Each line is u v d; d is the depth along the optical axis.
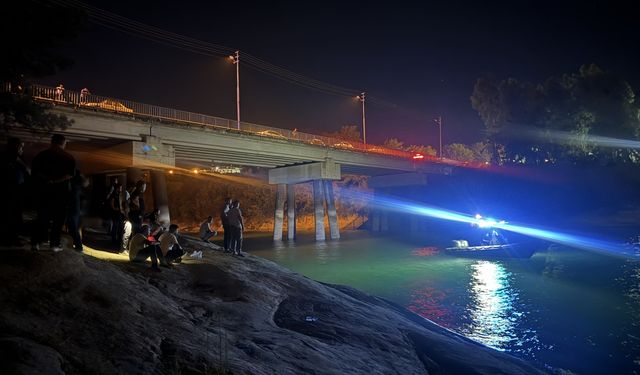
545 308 17.41
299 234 68.56
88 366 4.76
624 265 26.98
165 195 39.88
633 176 49.56
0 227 8.06
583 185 50.88
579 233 43.91
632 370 10.84
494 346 12.78
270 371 6.01
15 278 6.19
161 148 38.34
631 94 48.97
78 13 12.43
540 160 52.88
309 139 54.25
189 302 9.12
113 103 35.78
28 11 11.65
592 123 48.81
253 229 74.88
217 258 14.78
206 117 42.53
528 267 28.56
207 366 5.49
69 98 32.81
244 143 45.44
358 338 9.25
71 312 5.93
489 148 59.38
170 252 12.33
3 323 5.11
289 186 61.41
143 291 8.00
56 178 8.03
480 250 35.78
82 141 36.62
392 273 27.88
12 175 8.16
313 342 8.05
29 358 4.41
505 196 56.88
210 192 72.88
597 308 17.14
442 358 9.25
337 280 25.58
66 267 6.99
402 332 10.71
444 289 21.97
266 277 13.33
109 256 12.21
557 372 10.49
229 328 7.94
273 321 9.41
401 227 81.12
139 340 5.74
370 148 66.06
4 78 12.19
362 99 72.19
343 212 84.06
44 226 7.83
